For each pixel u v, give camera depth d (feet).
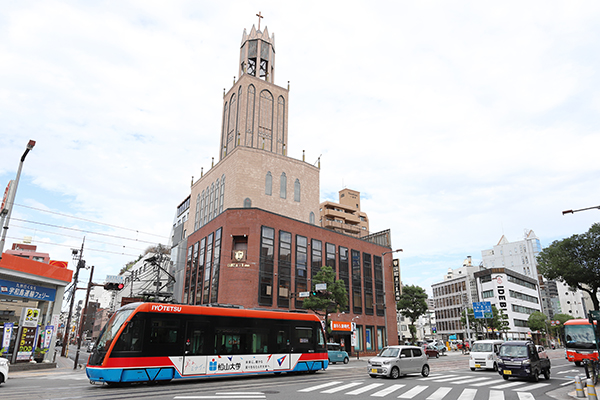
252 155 168.86
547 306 355.97
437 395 45.55
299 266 144.77
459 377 68.74
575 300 377.30
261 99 191.11
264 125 188.34
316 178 189.16
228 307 64.95
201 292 149.07
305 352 70.13
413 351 70.54
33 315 87.86
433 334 330.75
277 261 138.10
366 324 164.04
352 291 162.91
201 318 58.80
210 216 176.96
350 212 286.25
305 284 144.46
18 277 92.63
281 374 70.59
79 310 338.13
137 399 39.47
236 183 161.89
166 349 54.24
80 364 107.34
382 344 169.48
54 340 102.12
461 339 286.87
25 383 55.62
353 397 42.57
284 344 67.51
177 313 56.80
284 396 42.60
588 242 117.29
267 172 171.22
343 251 164.76
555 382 62.28
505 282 271.49
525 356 63.31
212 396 41.70
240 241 136.87
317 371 78.33
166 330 55.11
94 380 50.47
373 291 172.76
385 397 43.11
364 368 91.61
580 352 92.17
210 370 57.52
